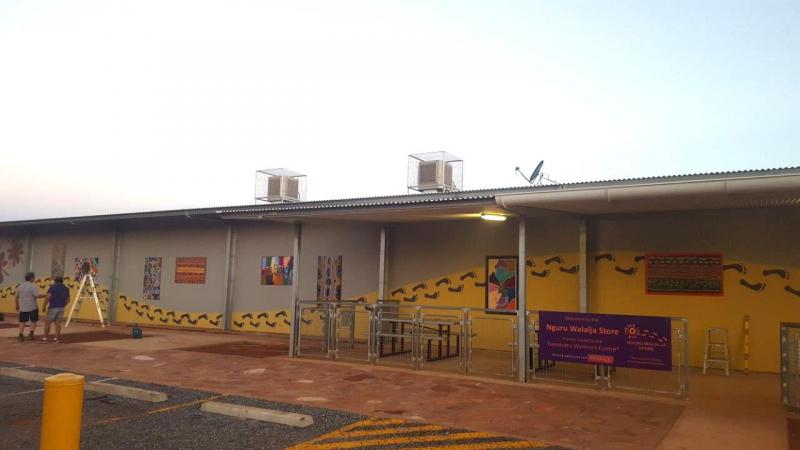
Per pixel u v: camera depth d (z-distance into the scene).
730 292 10.43
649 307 11.12
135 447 5.54
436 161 15.16
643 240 11.30
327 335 12.30
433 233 13.92
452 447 5.61
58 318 13.70
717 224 10.63
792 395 7.24
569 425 6.50
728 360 10.20
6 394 7.86
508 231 12.91
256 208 15.94
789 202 8.64
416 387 8.58
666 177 10.06
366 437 5.94
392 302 14.03
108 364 10.49
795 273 9.93
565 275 12.05
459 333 12.07
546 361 9.98
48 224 20.50
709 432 6.24
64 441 4.48
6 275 22.78
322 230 15.81
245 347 13.19
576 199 8.34
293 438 5.88
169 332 16.66
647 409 7.30
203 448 5.53
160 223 19.02
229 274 17.23
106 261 20.09
